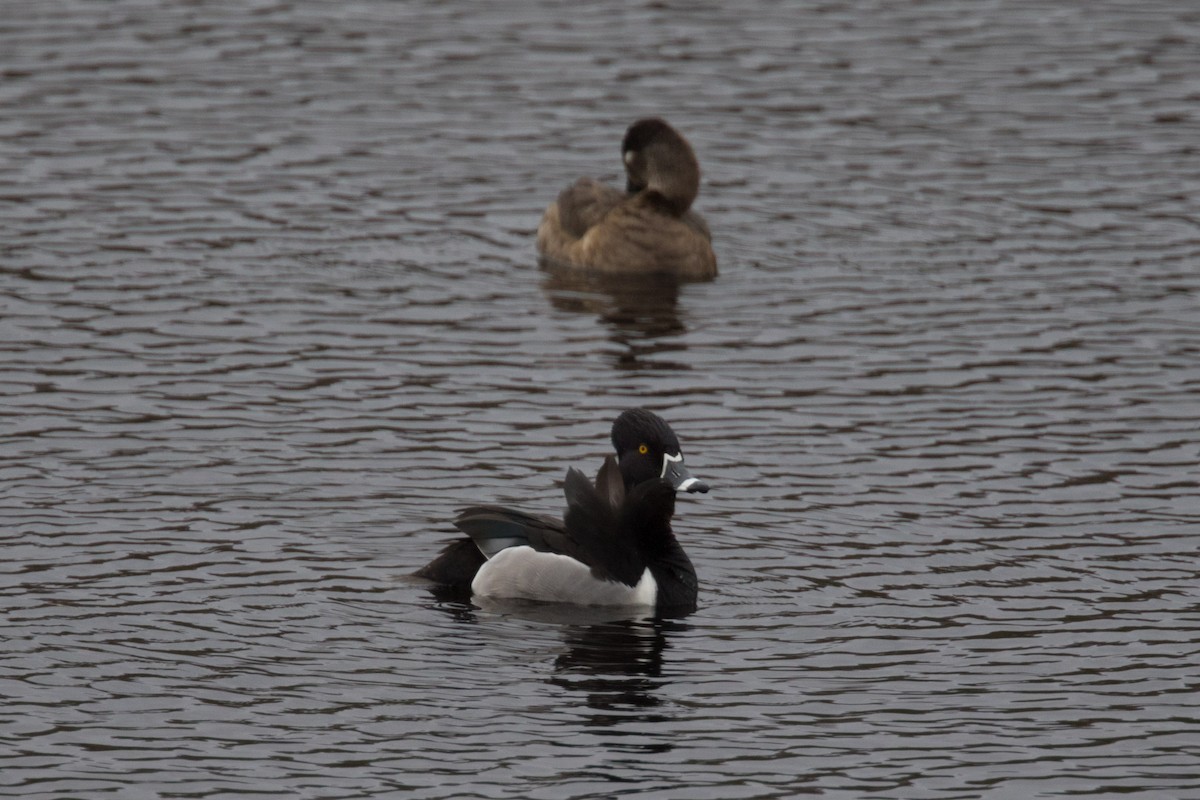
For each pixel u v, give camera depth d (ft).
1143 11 102.22
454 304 66.23
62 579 42.78
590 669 39.32
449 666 39.29
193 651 39.52
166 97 87.25
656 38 97.25
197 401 55.47
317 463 50.78
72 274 66.90
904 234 74.28
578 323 64.59
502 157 82.12
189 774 34.68
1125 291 67.67
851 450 52.85
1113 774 35.45
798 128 85.46
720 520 47.78
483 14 100.89
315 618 41.34
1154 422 55.16
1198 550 46.09
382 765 35.12
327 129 84.28
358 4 102.17
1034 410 56.18
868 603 43.01
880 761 35.70
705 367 60.08
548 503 48.42
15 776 34.42
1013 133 84.94
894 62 93.86
